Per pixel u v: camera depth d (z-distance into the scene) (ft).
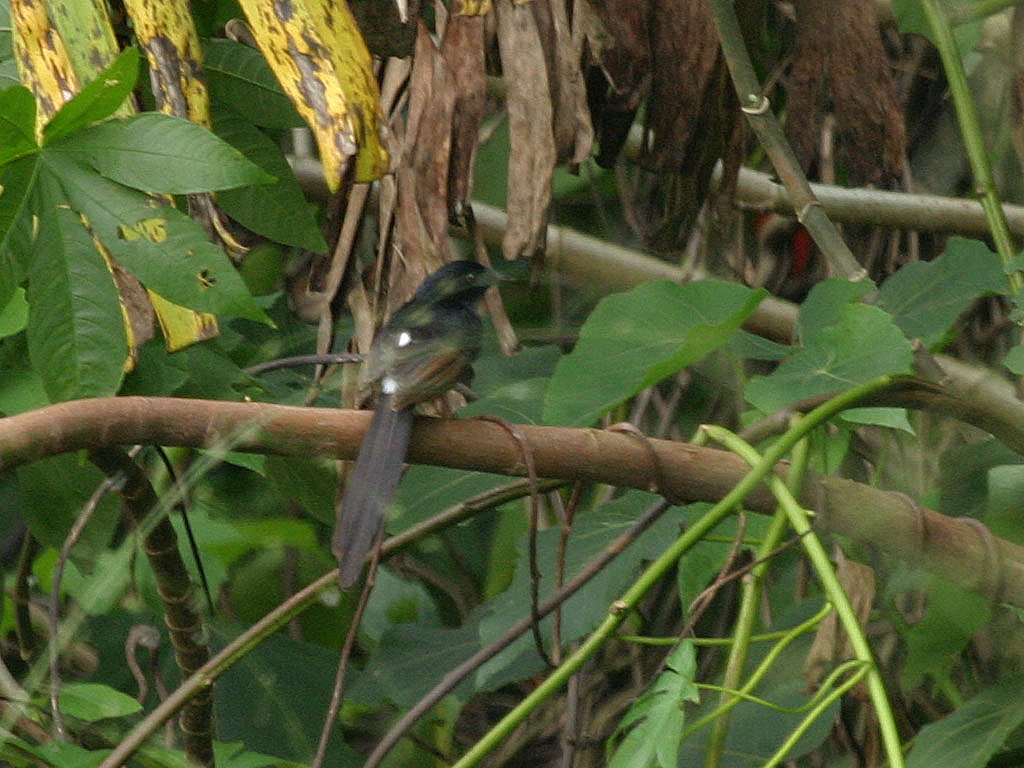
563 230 36.78
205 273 19.61
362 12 23.50
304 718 29.40
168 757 21.48
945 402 21.34
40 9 20.81
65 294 19.81
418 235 23.97
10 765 21.44
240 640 21.45
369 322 25.08
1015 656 26.63
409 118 24.02
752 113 25.85
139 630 25.13
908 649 25.72
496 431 19.69
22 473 24.11
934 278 25.57
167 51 21.61
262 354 32.27
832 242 25.44
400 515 24.26
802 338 23.91
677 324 22.17
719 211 28.86
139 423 18.28
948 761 21.98
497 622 23.98
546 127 23.75
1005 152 33.06
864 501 20.90
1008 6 27.07
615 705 31.89
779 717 25.27
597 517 25.18
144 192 19.58
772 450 20.06
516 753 33.24
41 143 19.43
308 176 34.40
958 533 21.06
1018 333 31.99
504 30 23.84
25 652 27.17
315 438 19.24
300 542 33.06
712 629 32.91
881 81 27.32
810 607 28.09
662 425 33.88
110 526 24.48
